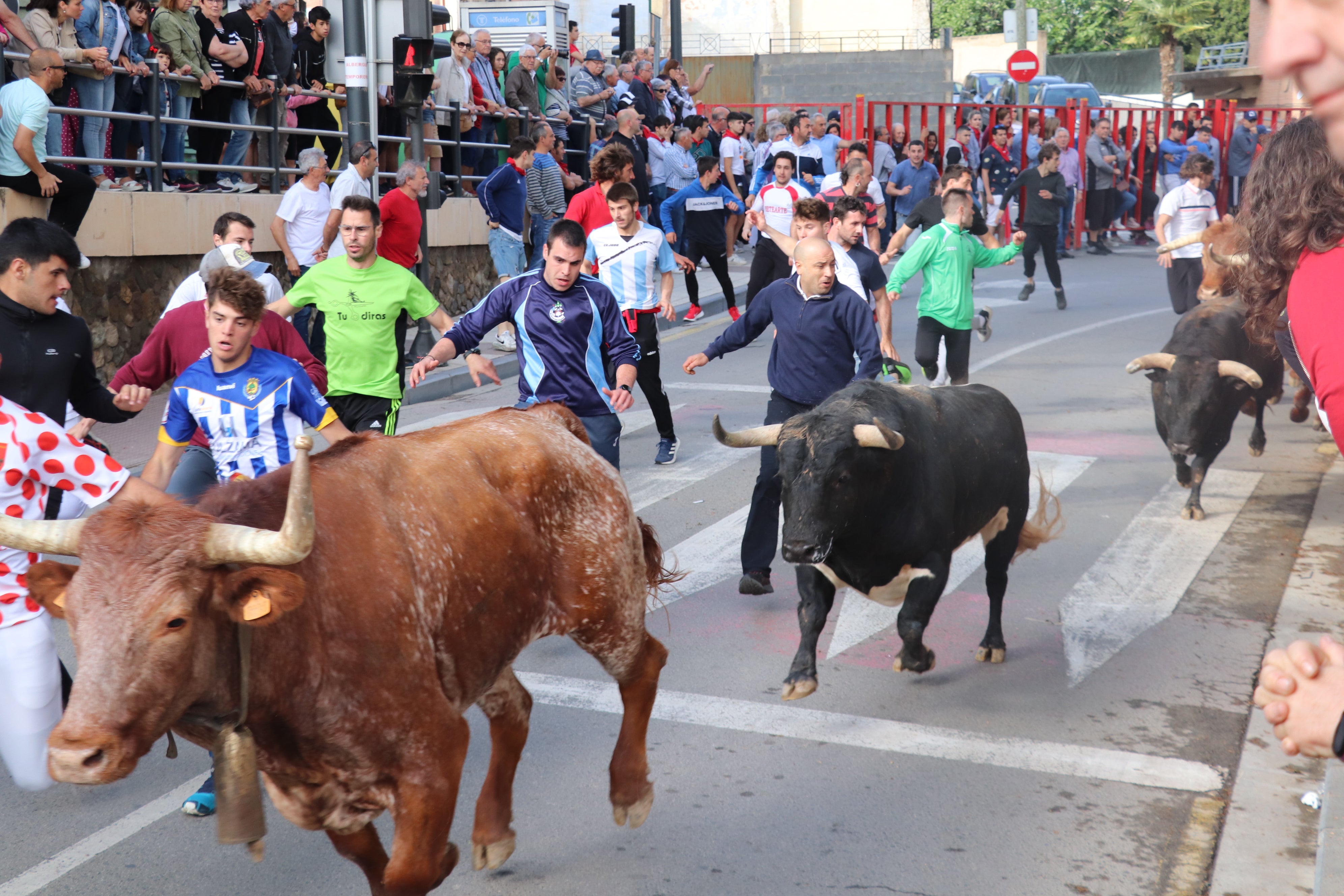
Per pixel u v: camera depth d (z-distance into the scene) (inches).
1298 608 301.7
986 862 189.5
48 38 482.0
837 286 298.2
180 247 565.9
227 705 132.6
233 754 135.8
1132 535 367.9
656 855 193.2
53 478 179.3
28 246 204.7
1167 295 922.7
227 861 192.4
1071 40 3609.7
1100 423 514.0
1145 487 420.2
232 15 595.5
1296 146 101.4
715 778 219.5
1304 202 100.0
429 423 511.8
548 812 207.2
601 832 200.7
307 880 187.0
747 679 264.7
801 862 190.2
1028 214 850.1
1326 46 43.6
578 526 181.8
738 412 534.0
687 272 777.6
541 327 282.4
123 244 530.6
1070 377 607.8
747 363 656.4
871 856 191.6
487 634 164.7
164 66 550.6
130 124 563.5
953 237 463.2
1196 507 382.0
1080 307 863.7
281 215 553.3
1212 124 1441.9
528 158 682.2
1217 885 179.0
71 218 477.1
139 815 206.8
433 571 154.2
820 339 298.2
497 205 680.4
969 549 356.5
